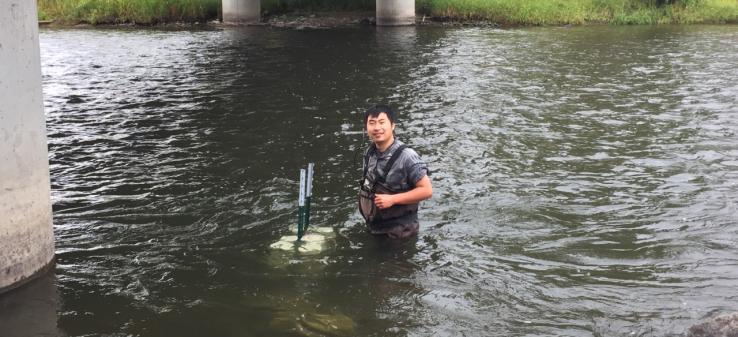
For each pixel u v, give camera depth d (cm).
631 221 593
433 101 1170
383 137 525
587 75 1460
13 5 425
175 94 1249
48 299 444
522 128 964
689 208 626
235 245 539
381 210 543
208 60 1703
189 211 621
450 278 479
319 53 1844
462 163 782
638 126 976
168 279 477
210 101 1180
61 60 1667
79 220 596
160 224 587
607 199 654
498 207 629
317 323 413
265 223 588
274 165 779
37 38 458
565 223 589
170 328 409
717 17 2773
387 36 2259
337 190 683
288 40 2159
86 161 796
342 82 1379
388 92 1261
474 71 1514
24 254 462
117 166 776
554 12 2672
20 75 438
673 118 1027
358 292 457
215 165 779
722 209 623
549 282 473
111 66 1587
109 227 579
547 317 423
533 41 2102
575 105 1134
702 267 497
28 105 450
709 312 426
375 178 537
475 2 2711
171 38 2184
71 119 1034
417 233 561
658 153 826
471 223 587
